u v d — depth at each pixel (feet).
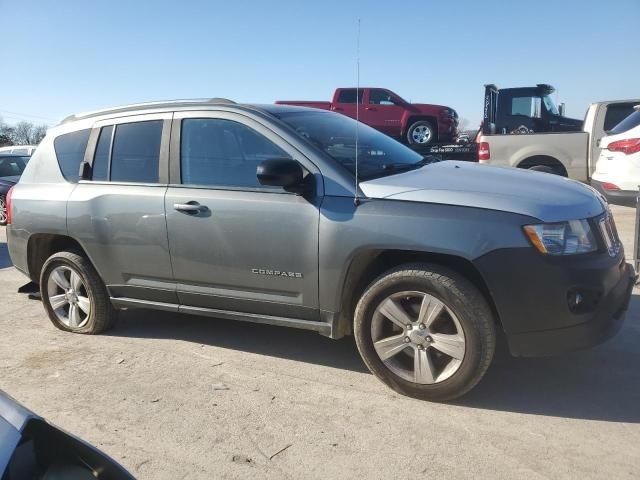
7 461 5.18
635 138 24.91
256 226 12.46
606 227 11.69
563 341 10.67
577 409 11.16
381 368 11.88
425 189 11.40
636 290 18.54
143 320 17.28
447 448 9.93
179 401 11.94
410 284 11.27
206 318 17.31
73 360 14.34
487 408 11.28
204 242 13.19
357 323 11.99
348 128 14.65
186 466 9.68
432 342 11.29
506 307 10.64
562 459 9.52
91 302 15.67
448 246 10.72
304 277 12.17
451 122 52.44
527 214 10.58
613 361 13.32
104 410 11.67
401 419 10.94
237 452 10.03
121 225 14.35
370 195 11.59
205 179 13.43
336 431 10.59
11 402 6.13
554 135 34.17
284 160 11.71
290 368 13.48
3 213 43.73
